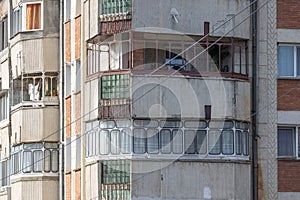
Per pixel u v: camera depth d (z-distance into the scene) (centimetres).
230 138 4597
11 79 5519
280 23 4706
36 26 5331
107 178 4612
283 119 4681
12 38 5478
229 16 4638
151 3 4594
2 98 5778
